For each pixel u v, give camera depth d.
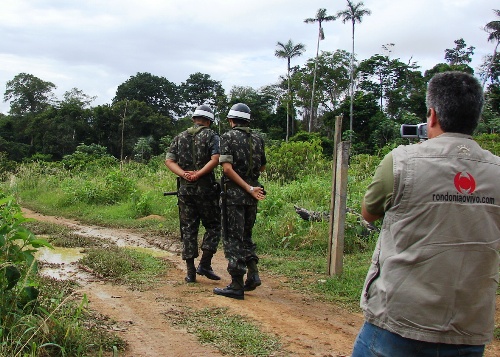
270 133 58.75
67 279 5.79
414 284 2.10
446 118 2.21
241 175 5.28
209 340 3.99
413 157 2.19
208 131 5.80
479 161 2.17
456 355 2.09
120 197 14.42
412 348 2.10
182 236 5.95
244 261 5.27
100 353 3.23
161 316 4.54
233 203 5.21
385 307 2.16
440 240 2.09
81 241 8.45
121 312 4.61
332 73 59.53
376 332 2.19
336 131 6.41
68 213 13.12
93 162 24.95
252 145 5.32
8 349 3.07
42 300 3.91
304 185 12.27
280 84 65.19
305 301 5.37
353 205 9.51
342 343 4.12
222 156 5.19
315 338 4.21
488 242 2.10
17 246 3.71
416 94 50.56
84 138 58.91
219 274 6.55
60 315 3.76
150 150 50.31
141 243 8.94
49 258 7.17
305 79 59.34
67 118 57.75
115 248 7.80
